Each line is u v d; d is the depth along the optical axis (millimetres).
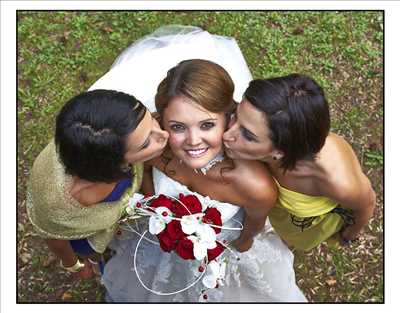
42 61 4523
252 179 2482
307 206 2660
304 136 2164
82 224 2520
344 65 4621
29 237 4059
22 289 3945
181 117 2232
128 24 4664
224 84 2262
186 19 4699
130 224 2879
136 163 2398
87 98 2137
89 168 2172
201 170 2502
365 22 4754
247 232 2883
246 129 2197
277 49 4629
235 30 4672
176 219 2490
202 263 2670
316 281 4039
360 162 4320
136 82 2852
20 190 4156
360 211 2709
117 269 3367
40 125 4336
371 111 4492
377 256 4094
